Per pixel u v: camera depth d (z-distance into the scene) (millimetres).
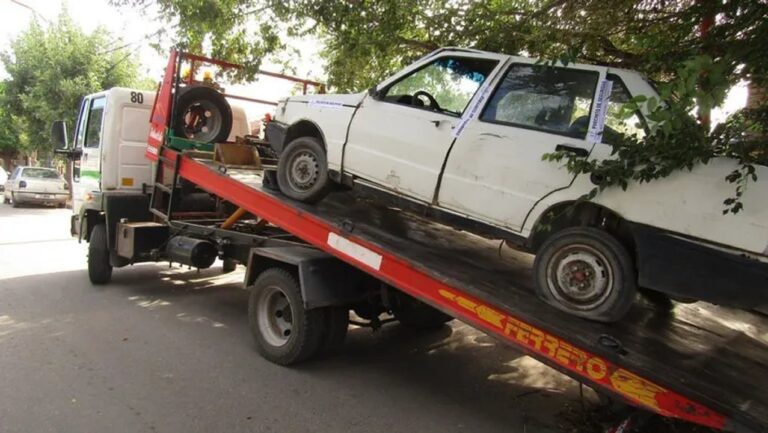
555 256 4020
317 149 5473
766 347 4402
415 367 5613
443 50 4934
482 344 6465
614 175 3631
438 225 6242
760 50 4258
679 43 5219
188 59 7492
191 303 7523
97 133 8219
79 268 9672
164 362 5266
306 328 5152
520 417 4559
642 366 3326
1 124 33938
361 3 7539
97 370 4980
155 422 4055
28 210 21281
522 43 6500
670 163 3457
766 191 3252
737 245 3322
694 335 4359
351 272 5352
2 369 4922
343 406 4539
